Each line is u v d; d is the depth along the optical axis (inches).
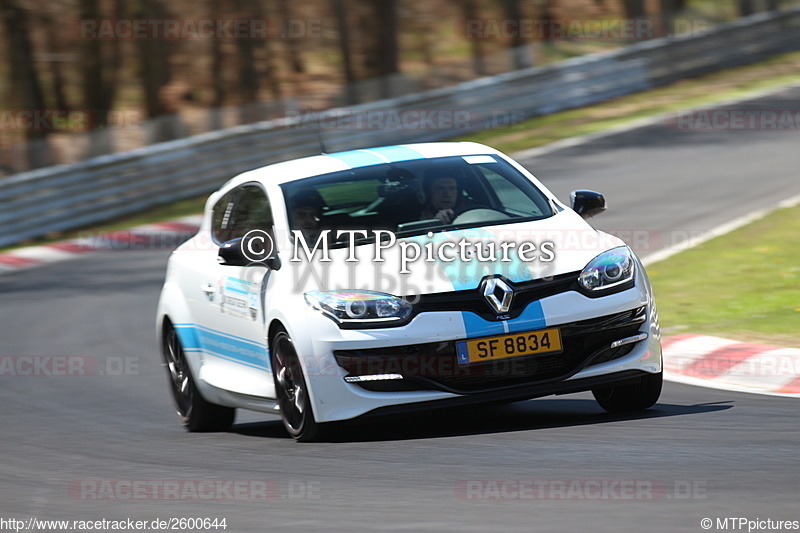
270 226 869.2
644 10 4512.8
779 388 944.9
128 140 2893.7
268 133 2957.7
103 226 2623.0
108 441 940.6
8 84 3833.7
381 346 749.9
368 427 852.6
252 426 1005.8
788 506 522.3
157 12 3777.1
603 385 777.6
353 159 927.0
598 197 900.0
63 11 3826.3
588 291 775.7
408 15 4995.1
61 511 647.8
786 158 2343.8
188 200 2810.0
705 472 608.1
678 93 3412.9
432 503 576.1
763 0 4261.8
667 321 1242.6
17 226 2551.7
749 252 1557.6
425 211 850.8
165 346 1042.1
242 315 872.3
